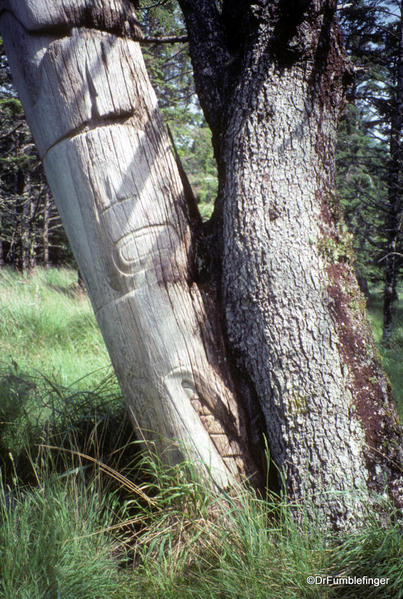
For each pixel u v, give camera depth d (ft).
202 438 7.51
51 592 6.04
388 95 27.02
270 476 7.80
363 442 7.50
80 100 7.31
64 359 16.87
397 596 6.03
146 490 8.23
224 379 7.80
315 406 7.41
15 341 19.30
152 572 6.77
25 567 6.30
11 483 9.06
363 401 7.66
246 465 7.74
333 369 7.52
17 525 7.09
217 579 6.40
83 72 7.30
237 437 7.76
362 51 24.43
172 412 7.49
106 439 9.79
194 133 22.97
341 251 8.13
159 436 7.70
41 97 7.47
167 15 13.84
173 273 7.72
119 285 7.48
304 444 7.41
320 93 8.25
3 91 24.44
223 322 8.05
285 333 7.52
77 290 31.65
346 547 6.77
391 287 25.39
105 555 7.07
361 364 7.80
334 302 7.75
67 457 9.17
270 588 6.27
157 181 7.74
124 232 7.37
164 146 8.00
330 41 8.25
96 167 7.31
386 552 6.47
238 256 7.84
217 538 6.98
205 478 7.45
